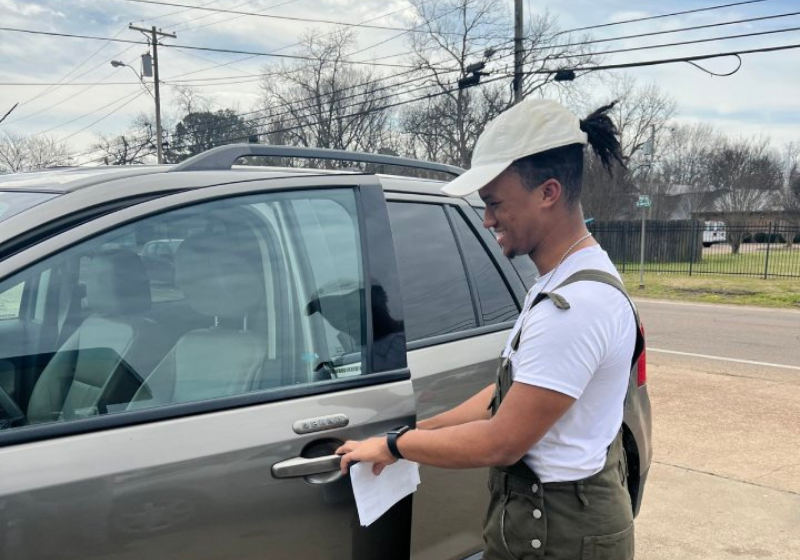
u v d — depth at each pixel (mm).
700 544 3449
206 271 1778
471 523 2264
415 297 2314
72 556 1408
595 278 1412
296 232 1934
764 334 10234
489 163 1445
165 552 1515
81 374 1567
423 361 2191
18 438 1426
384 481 1726
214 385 1707
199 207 1785
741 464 4516
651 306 14320
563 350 1356
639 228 25500
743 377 7090
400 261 2340
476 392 2316
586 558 1447
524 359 1398
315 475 1704
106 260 1630
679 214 43906
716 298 15562
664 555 3344
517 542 1490
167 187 1791
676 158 46281
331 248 1971
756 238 31250
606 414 1467
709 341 9578
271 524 1647
